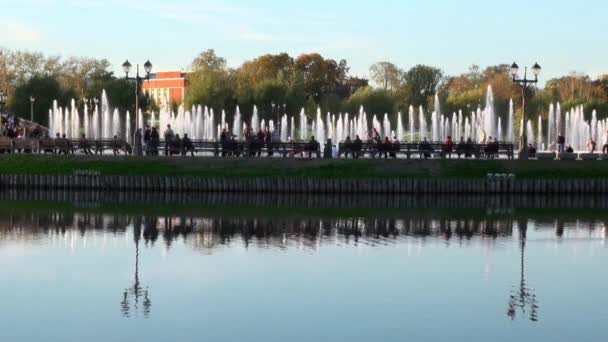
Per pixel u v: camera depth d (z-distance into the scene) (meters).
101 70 150.12
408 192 57.12
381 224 42.88
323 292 27.17
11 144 66.75
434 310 24.92
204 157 60.94
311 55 180.62
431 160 59.75
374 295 26.75
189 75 152.38
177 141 63.66
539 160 60.38
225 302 25.81
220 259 32.81
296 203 52.69
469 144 62.75
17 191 59.72
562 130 134.25
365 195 56.97
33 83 129.00
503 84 157.00
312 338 22.06
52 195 57.41
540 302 26.00
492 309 25.09
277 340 21.89
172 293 27.02
